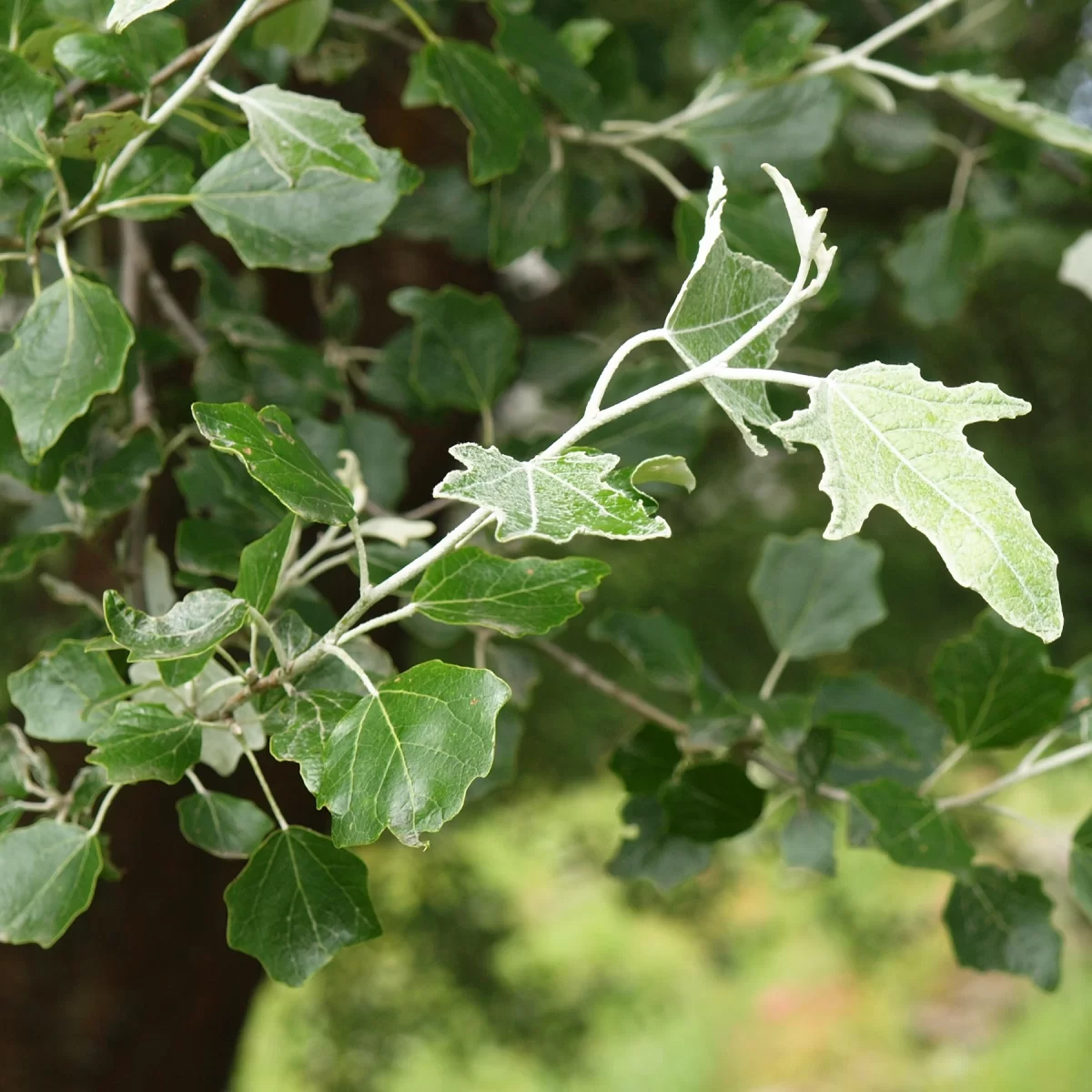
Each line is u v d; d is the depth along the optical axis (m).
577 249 1.85
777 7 1.25
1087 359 3.39
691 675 1.22
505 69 1.17
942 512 0.89
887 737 1.16
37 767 1.04
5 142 1.02
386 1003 3.66
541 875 7.36
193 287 2.04
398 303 1.23
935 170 2.68
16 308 1.54
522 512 0.87
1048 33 2.76
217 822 1.04
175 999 2.28
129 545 1.15
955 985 7.76
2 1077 2.18
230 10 1.57
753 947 6.49
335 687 0.97
